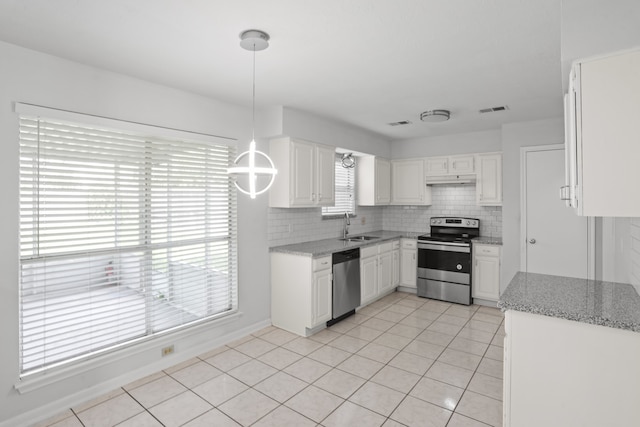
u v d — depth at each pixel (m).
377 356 3.13
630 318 1.60
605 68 1.50
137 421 2.24
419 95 3.24
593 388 1.66
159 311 2.95
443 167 5.09
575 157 1.58
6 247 2.16
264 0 1.71
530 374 1.80
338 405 2.39
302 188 3.86
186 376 2.79
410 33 2.06
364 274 4.36
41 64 2.28
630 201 1.46
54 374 2.32
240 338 3.55
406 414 2.28
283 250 3.78
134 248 2.77
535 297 1.95
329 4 1.75
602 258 3.89
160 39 2.12
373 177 5.18
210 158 3.29
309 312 3.56
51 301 2.36
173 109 2.99
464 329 3.76
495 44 2.21
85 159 2.48
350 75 2.73
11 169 2.17
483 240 4.59
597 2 1.50
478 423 2.18
